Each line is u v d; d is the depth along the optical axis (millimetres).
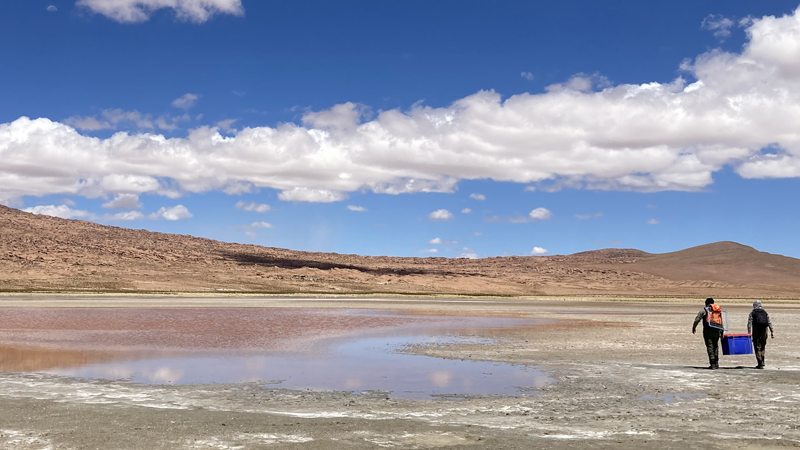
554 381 15414
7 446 8797
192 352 21156
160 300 63781
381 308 55562
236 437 9422
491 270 176125
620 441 9234
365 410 11766
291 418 10898
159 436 9453
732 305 81000
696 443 9102
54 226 153125
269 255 164875
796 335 29922
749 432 9828
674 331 32000
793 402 12422
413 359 19922
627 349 23203
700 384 14664
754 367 17938
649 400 12734
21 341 24000
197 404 12250
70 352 20781
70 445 8883
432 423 10539
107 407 11773
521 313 50312
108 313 41438
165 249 149000
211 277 118000
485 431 9906
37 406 11789
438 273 158250
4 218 148250
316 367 17875
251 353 21094
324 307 56125
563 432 9852
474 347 23703
